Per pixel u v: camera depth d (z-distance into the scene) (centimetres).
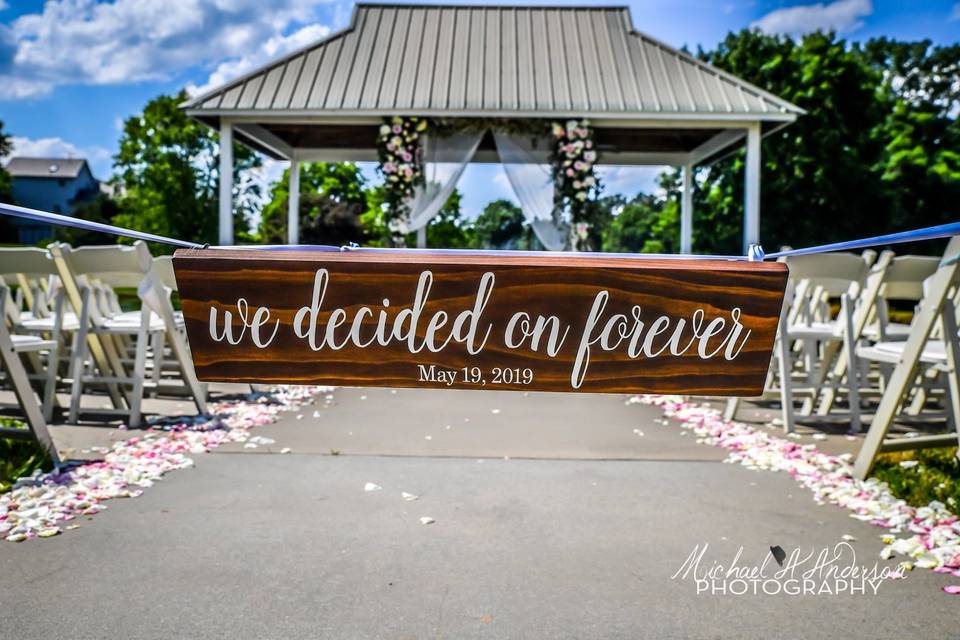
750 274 176
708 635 204
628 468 388
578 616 215
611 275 176
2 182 4291
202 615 213
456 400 609
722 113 919
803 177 2338
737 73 2469
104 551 262
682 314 177
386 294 178
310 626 207
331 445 436
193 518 299
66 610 215
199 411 512
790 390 482
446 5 1104
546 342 178
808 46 2428
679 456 415
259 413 530
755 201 952
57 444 422
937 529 282
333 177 3525
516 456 413
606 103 927
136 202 3212
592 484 356
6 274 494
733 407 514
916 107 2842
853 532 288
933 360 393
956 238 340
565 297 176
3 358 362
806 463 387
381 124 970
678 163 1242
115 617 212
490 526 293
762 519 304
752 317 176
